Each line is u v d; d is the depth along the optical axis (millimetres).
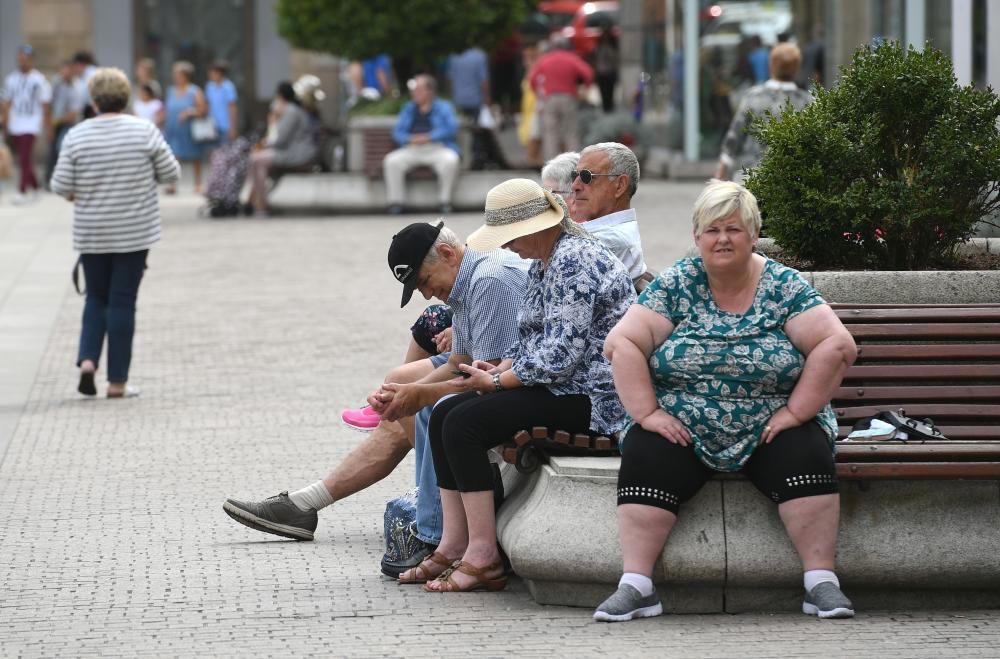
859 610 13484
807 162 15883
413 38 50469
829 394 12984
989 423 14242
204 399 23438
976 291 15180
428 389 14133
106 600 13914
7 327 30469
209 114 63312
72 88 60500
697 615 13391
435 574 14469
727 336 13102
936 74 15727
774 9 57375
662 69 62781
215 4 84500
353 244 42562
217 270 37688
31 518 16859
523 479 14375
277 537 16188
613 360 13242
